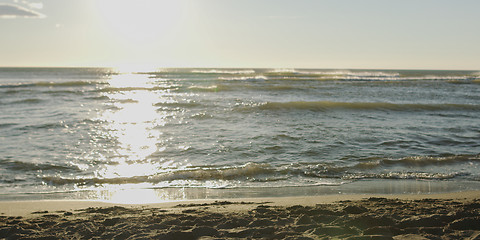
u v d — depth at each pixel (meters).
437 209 4.75
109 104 20.03
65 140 11.01
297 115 16.00
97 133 12.11
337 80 44.19
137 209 5.27
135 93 26.52
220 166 8.34
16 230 4.05
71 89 28.69
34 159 8.80
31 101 20.94
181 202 5.86
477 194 6.26
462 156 9.20
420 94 28.38
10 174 7.66
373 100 23.92
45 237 3.86
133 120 14.76
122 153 9.59
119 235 3.90
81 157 9.14
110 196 6.33
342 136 11.45
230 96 24.70
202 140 10.95
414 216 4.28
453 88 35.00
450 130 12.80
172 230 4.02
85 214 4.97
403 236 3.68
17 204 5.77
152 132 12.27
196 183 7.17
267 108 17.42
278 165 8.37
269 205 5.46
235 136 11.45
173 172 7.73
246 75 56.66
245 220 4.33
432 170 8.09
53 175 7.66
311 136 11.41
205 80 44.34
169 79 47.47
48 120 14.36
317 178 7.47
